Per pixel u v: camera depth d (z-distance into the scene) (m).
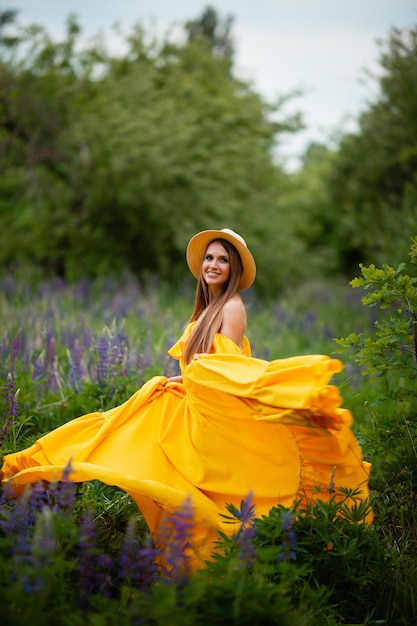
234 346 3.60
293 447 3.20
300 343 8.63
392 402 5.05
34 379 5.23
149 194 14.19
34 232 14.06
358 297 13.21
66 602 2.56
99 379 5.02
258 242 15.37
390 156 12.08
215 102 16.09
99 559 2.71
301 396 2.91
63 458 3.49
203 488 3.30
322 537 2.93
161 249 14.87
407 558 3.29
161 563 3.10
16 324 6.75
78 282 12.65
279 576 2.76
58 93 13.80
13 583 2.49
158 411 3.59
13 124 13.66
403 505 3.69
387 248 10.27
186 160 14.65
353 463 3.19
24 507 2.89
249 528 2.84
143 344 5.91
